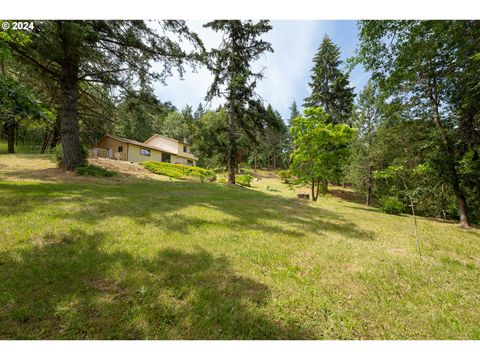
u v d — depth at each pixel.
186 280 2.76
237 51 15.87
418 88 11.07
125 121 16.00
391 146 15.09
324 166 13.40
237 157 17.91
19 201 5.72
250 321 2.13
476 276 3.73
